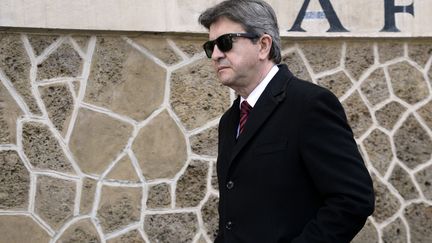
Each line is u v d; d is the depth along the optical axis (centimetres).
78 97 357
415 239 400
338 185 180
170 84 372
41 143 351
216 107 378
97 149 359
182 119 373
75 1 353
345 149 185
